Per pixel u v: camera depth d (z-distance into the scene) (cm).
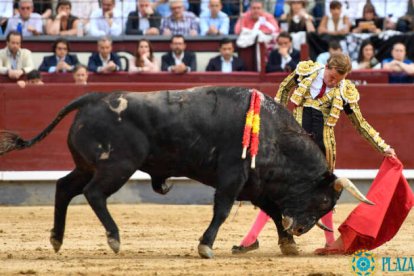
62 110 1134
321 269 1044
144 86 1892
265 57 2019
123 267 1047
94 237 1402
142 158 1122
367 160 1936
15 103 1881
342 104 1180
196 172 1149
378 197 1188
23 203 1909
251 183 1145
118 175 1114
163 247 1287
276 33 2100
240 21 2128
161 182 1173
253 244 1205
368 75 2027
